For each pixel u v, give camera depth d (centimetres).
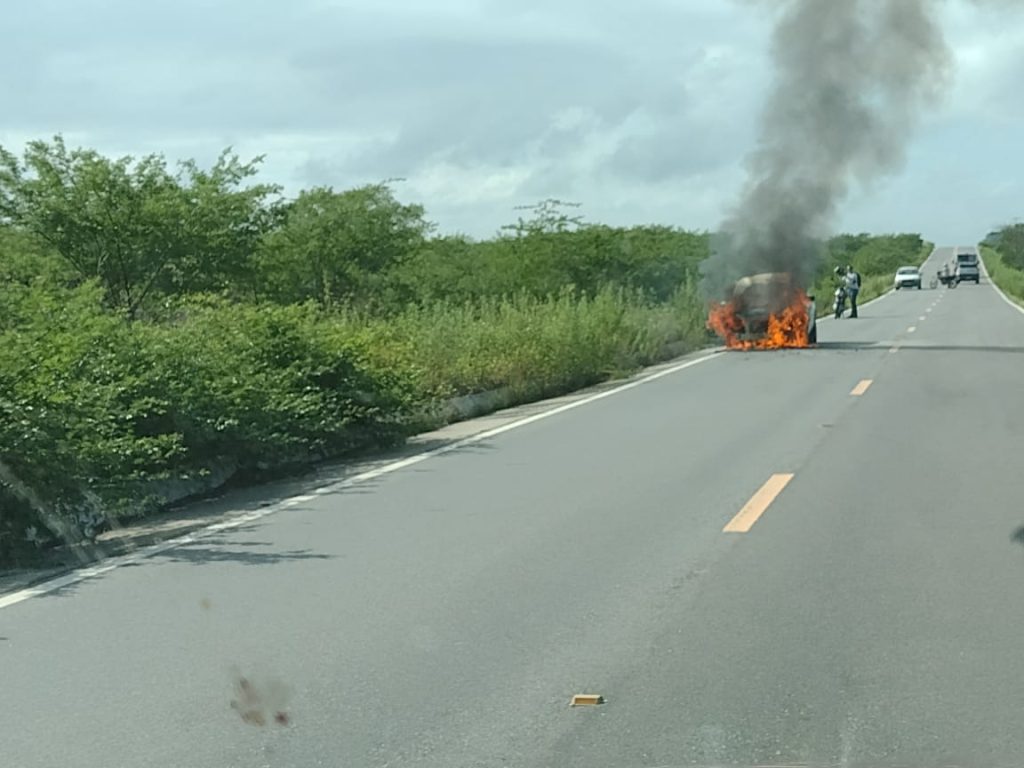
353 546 940
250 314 1523
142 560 915
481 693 593
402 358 1658
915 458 1332
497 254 4256
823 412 1778
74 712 579
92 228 2205
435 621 723
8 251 2184
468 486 1214
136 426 1209
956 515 1018
